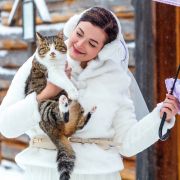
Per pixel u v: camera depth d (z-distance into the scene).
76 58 2.45
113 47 2.47
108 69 2.51
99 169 2.40
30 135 2.49
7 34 5.98
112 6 4.70
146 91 4.19
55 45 2.36
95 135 2.46
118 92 2.51
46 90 2.36
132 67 4.44
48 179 2.42
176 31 4.18
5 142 6.13
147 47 4.20
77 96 2.36
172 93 2.41
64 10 5.27
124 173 4.58
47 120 2.33
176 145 4.16
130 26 4.52
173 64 4.17
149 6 4.19
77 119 2.37
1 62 6.07
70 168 2.35
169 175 4.17
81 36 2.43
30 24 4.93
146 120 2.46
